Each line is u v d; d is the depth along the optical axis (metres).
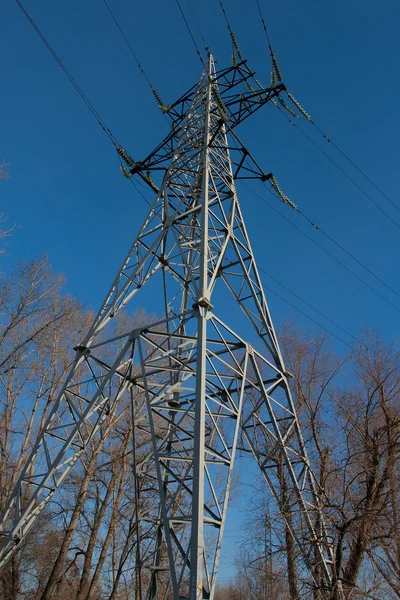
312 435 16.50
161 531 13.74
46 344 23.98
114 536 24.11
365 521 12.39
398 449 14.32
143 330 12.38
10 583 20.59
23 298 22.23
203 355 10.44
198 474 8.98
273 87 16.56
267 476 13.72
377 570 12.58
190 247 15.44
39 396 22.84
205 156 15.52
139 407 24.69
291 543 13.02
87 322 26.92
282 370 14.62
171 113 19.45
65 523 24.02
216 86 18.44
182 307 16.38
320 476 14.76
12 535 11.52
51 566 25.75
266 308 15.29
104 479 25.48
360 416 15.65
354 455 14.01
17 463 21.25
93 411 13.23
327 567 12.61
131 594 30.44
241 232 16.20
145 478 22.97
